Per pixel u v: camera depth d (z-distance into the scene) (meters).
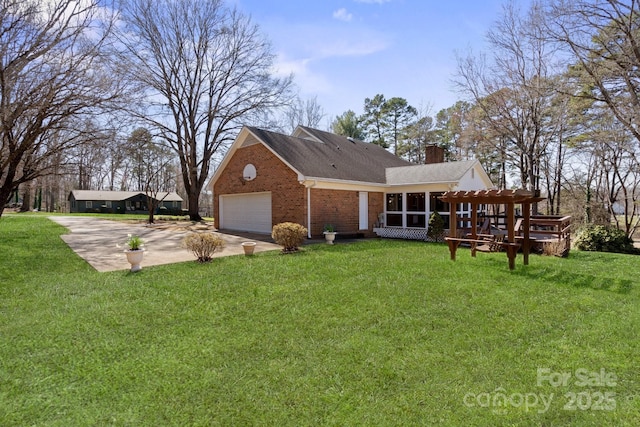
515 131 21.23
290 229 10.90
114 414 3.11
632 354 4.16
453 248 9.77
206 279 7.32
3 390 3.45
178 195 51.12
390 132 40.81
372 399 3.32
